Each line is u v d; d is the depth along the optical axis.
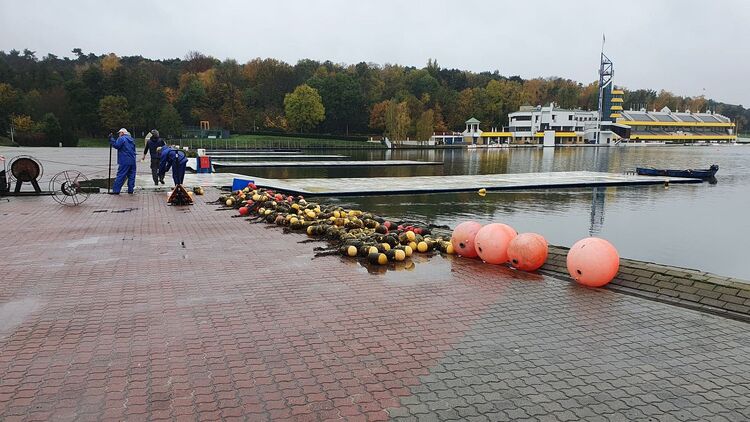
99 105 79.25
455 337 5.11
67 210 13.39
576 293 6.67
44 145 71.88
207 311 5.80
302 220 10.95
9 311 5.74
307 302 6.17
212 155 53.94
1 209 13.42
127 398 3.85
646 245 12.03
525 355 4.69
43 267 7.64
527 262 7.60
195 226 11.30
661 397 3.93
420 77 114.50
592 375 4.30
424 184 23.00
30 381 4.11
